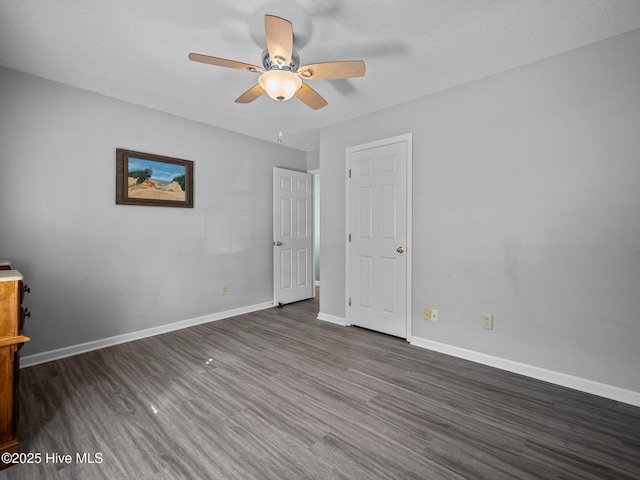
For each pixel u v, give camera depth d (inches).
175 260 130.7
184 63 89.9
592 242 80.7
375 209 125.3
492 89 95.9
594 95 80.0
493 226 96.1
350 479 52.9
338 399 77.5
